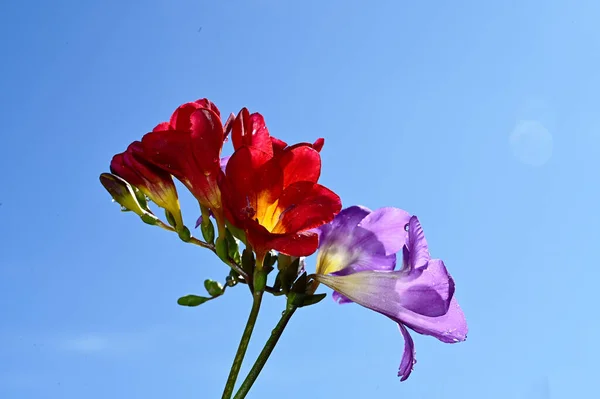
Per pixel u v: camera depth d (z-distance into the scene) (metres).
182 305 0.44
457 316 0.45
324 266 0.47
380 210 0.47
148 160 0.44
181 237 0.45
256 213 0.43
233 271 0.44
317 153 0.43
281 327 0.44
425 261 0.44
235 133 0.44
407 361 0.45
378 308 0.45
